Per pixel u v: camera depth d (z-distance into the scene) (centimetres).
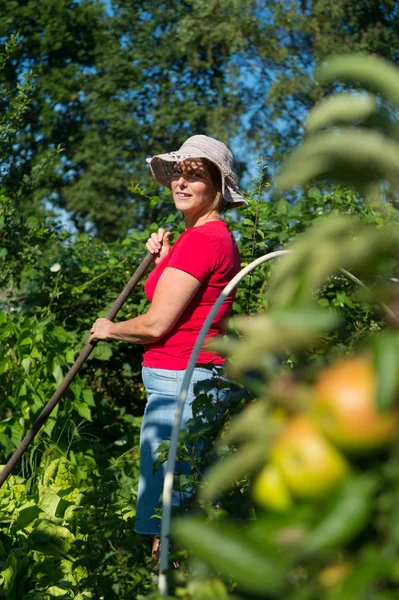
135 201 2106
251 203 407
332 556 75
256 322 76
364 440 71
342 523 69
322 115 74
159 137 2195
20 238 512
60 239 536
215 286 272
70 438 435
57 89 2077
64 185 2206
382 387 69
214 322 272
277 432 76
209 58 1989
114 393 509
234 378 86
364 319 364
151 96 2216
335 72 76
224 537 71
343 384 73
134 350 503
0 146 529
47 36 2062
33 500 354
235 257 282
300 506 73
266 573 69
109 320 312
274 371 81
